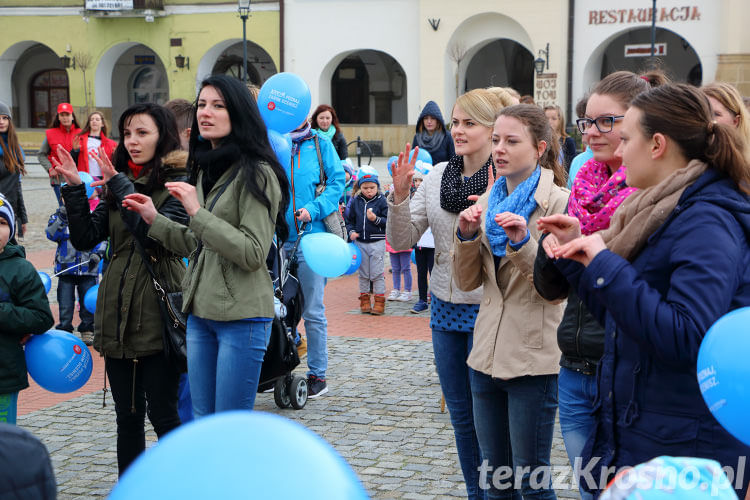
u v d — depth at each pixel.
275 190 4.02
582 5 33.06
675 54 36.34
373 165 32.09
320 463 1.18
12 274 4.20
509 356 3.58
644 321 2.28
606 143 3.41
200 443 1.18
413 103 36.03
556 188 3.68
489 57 39.75
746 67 30.89
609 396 2.54
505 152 3.67
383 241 10.24
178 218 4.34
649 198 2.44
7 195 9.53
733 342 2.02
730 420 2.04
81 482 5.05
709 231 2.30
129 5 38.12
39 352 4.41
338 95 41.84
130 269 4.30
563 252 2.46
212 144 4.16
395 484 4.95
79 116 39.56
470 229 3.70
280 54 37.34
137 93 43.66
